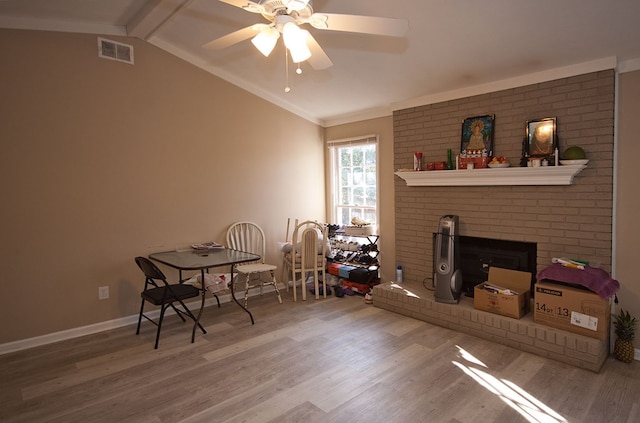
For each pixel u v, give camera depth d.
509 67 3.30
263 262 4.79
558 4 2.43
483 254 3.81
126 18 3.45
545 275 3.05
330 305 4.30
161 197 3.95
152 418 2.24
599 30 2.62
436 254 3.68
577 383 2.59
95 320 3.57
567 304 2.92
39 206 3.26
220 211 4.42
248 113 4.63
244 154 4.62
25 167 3.18
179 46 3.95
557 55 3.00
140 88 3.77
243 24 3.41
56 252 3.35
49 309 3.33
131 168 3.74
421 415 2.25
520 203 3.47
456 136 3.92
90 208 3.52
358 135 5.12
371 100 4.56
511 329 3.15
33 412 2.32
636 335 2.94
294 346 3.22
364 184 5.18
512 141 3.51
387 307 4.10
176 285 3.61
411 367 2.83
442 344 3.23
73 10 3.17
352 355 3.04
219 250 4.02
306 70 4.02
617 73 2.95
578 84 3.09
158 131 3.91
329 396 2.46
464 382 2.61
